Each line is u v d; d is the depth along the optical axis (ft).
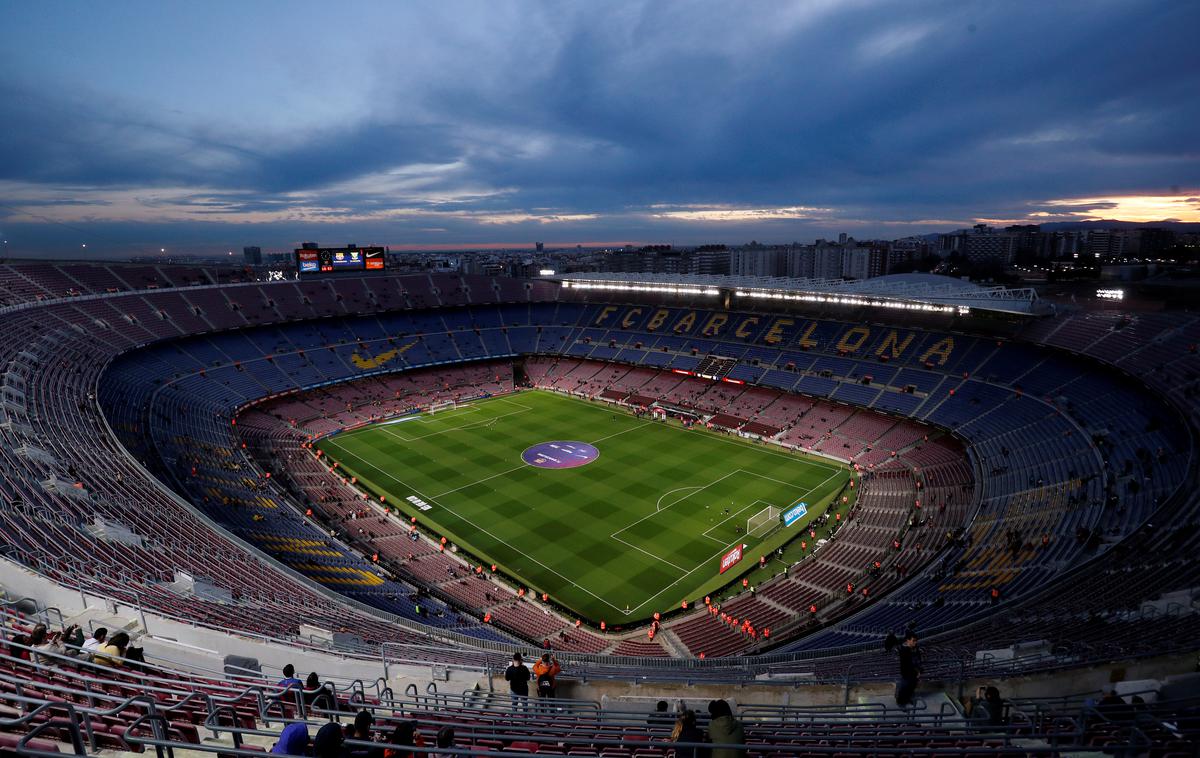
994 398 211.00
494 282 381.60
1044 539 125.70
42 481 107.55
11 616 52.65
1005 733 36.24
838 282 283.79
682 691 57.41
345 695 48.24
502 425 260.21
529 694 51.78
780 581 146.92
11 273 262.67
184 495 147.23
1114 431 164.14
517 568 154.30
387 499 191.52
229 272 341.00
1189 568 87.61
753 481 201.67
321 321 323.78
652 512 181.47
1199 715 34.40
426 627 104.42
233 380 264.31
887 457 210.18
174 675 40.37
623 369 312.91
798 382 262.06
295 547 144.25
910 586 130.11
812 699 55.31
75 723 22.21
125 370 230.68
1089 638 69.15
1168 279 304.30
